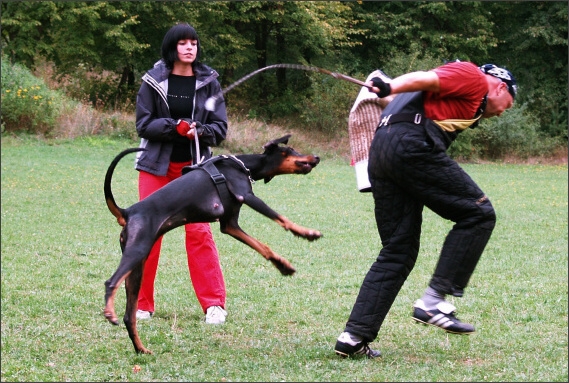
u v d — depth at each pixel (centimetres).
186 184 423
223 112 529
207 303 524
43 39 2517
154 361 419
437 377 387
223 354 434
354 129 454
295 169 454
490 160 2417
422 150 399
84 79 2492
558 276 709
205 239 525
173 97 515
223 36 2470
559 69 2825
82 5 2284
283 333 495
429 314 408
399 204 417
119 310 551
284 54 2772
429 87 397
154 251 527
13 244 830
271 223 1026
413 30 2798
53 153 1731
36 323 505
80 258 768
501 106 423
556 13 2752
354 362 414
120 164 1656
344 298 610
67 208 1105
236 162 439
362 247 866
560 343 471
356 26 2825
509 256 816
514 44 2844
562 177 1881
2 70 1950
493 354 443
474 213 405
